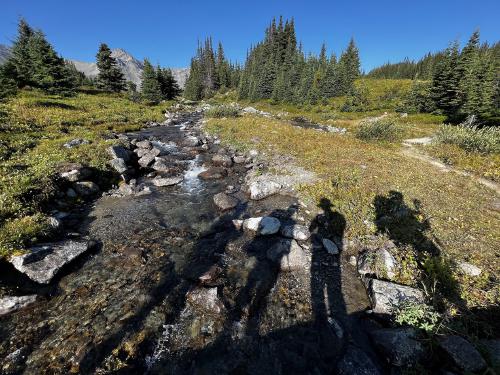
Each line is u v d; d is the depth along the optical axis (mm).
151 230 9102
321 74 80250
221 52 118500
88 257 7527
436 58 93562
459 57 38219
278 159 15828
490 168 14273
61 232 8500
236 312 5961
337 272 7340
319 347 5277
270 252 7852
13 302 5609
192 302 6109
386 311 5805
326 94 66062
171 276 6961
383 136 22312
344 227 8977
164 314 5824
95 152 14086
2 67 36375
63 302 5992
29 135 16453
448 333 5000
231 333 5488
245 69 101125
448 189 11406
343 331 5613
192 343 5254
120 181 12961
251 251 8094
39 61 38562
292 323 5789
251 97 75500
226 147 19531
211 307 5941
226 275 7086
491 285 6172
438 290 6098
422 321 5285
